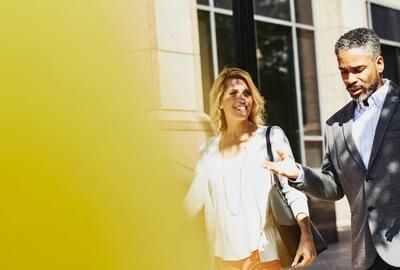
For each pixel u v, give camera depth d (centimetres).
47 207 489
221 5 882
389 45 1174
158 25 731
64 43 550
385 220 391
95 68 571
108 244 518
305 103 1092
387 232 390
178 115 737
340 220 1054
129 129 589
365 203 396
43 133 504
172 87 743
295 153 1073
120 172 548
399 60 1187
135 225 526
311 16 1111
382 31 1168
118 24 630
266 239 441
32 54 525
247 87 458
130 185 550
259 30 1030
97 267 511
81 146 525
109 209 525
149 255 525
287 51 1070
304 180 398
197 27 818
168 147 654
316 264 857
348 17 1123
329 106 1116
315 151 1107
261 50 1030
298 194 437
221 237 453
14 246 468
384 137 393
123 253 520
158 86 703
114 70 600
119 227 525
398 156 390
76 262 498
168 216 526
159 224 523
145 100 653
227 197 450
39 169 490
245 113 452
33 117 503
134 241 523
